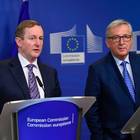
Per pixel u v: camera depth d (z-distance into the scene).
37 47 3.28
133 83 3.48
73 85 4.93
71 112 2.34
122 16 5.04
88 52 4.95
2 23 4.50
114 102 3.40
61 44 4.82
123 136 3.38
